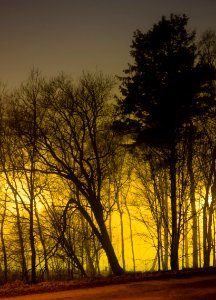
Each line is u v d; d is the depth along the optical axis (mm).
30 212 26859
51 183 32969
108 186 36344
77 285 19875
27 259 33469
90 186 29453
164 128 28125
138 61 29047
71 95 28875
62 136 29047
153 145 28562
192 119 29625
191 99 28359
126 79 29438
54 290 19078
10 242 33281
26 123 28219
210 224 31609
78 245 34562
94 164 31047
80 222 35375
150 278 20438
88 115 29375
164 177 32656
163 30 28859
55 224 30625
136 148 31000
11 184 29609
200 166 32219
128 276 22094
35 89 28438
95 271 35625
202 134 29719
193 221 35188
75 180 28781
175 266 27922
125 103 28922
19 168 28422
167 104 28062
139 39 29234
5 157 30047
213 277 19609
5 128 29188
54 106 28812
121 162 35469
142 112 29141
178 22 29156
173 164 28422
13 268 35344
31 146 28500
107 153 29672
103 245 29375
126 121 29203
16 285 22344
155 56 28719
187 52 28672
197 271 22125
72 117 29141
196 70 28516
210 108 29484
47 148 28703
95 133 29422
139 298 15398
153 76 28609
